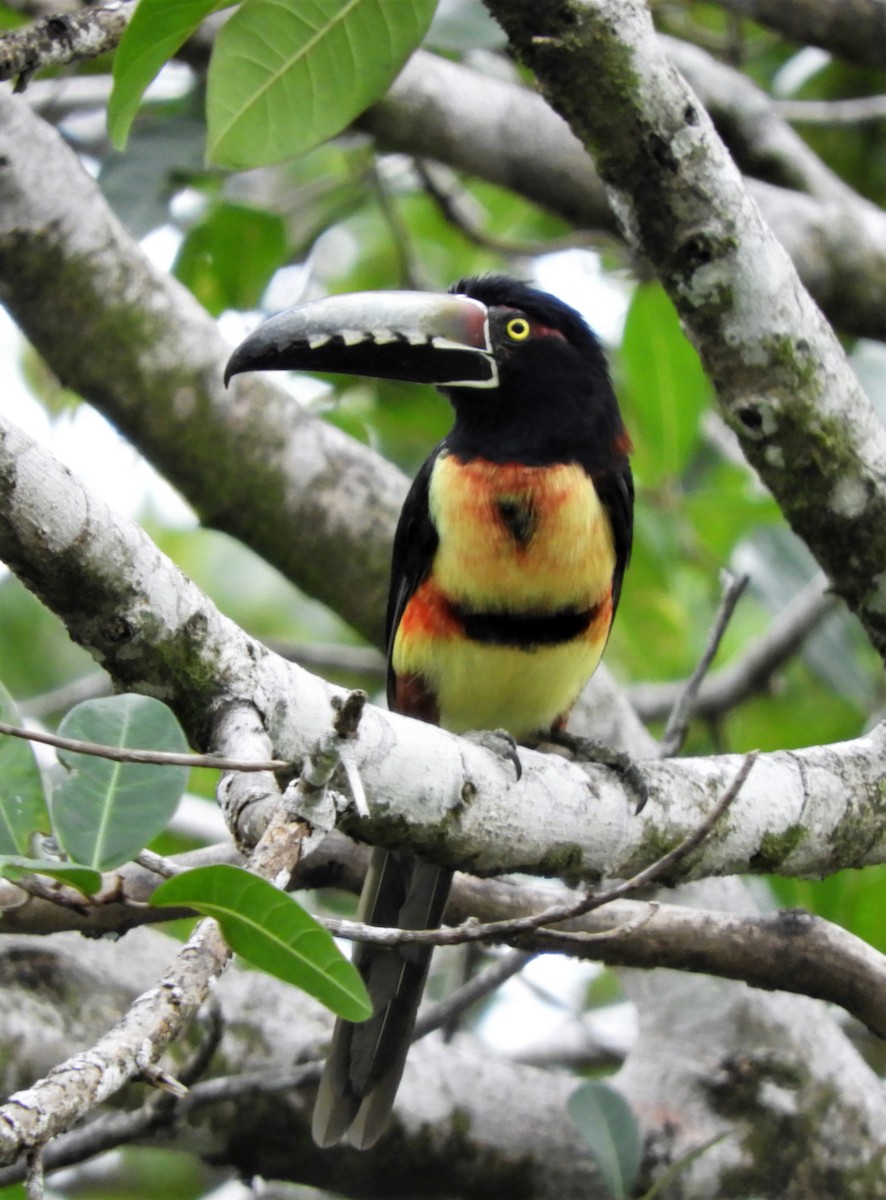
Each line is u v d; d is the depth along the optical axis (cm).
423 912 859
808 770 813
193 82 1227
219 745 621
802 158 1303
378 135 1248
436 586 932
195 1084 889
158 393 1063
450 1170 969
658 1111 983
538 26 777
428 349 915
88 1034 948
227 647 639
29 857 595
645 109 797
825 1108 980
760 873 808
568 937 679
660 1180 895
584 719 1087
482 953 1207
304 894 1200
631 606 1430
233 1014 978
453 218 1326
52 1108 443
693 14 1570
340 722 538
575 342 955
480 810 714
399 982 865
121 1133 846
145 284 1064
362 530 1102
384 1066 858
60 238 1034
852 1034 1280
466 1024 1248
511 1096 986
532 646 932
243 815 589
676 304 854
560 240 1327
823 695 1461
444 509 922
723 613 983
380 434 1417
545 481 913
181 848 1213
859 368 1352
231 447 1080
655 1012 1026
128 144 1179
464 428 945
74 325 1050
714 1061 996
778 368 852
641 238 841
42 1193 437
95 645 625
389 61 792
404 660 956
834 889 1106
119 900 572
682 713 972
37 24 707
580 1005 1377
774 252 840
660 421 1308
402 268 1384
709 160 814
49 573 605
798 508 887
